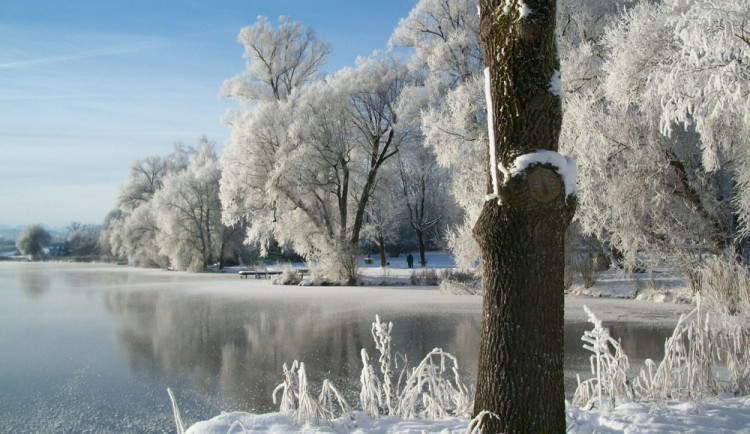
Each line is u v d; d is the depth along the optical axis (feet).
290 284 112.06
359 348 43.55
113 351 44.45
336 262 107.65
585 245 76.23
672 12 44.62
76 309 72.69
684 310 55.77
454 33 89.04
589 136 55.57
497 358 12.80
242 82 123.13
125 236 204.44
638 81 47.29
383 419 17.25
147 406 29.66
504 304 12.76
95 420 27.43
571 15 68.64
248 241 113.09
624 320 51.26
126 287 109.50
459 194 81.41
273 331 52.31
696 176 57.21
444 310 64.54
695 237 60.08
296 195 109.29
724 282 34.12
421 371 19.01
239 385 33.47
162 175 225.35
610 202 58.13
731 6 29.96
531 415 12.42
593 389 20.01
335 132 111.55
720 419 15.85
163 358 41.55
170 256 176.86
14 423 27.17
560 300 12.95
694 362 19.81
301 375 16.67
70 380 35.47
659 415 16.34
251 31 121.08
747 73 30.76
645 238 60.90
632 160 56.03
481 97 76.84
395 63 113.91
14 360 41.50
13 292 100.07
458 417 17.80
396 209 140.05
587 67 62.18
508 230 12.70
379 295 84.53
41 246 334.44
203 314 65.26
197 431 15.40
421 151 131.34
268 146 109.81
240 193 111.55
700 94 32.76
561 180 12.54
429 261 164.35
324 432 14.98
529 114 12.71
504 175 12.67
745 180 47.34
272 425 15.90
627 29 53.62
